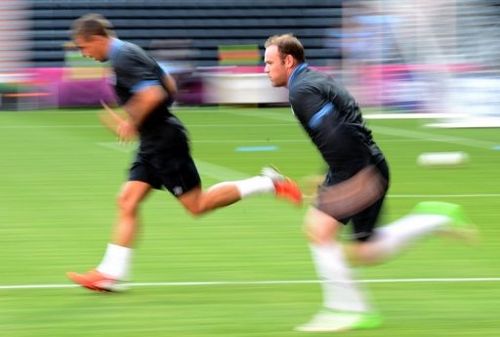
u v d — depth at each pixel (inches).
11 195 845.2
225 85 1991.9
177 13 2306.8
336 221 414.6
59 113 1806.1
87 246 621.9
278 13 2322.8
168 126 487.5
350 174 413.7
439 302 476.4
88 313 451.8
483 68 1563.7
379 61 1787.6
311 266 560.7
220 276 533.3
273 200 807.7
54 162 1083.3
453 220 438.9
